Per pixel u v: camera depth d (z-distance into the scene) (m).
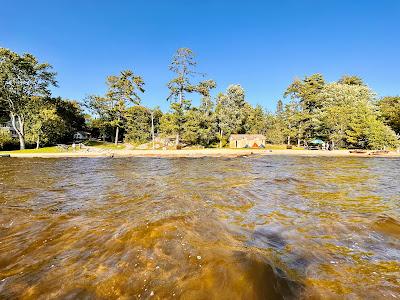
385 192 10.62
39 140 44.81
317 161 27.17
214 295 3.15
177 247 4.30
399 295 3.53
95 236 5.10
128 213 6.75
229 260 3.80
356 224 6.33
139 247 4.40
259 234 5.60
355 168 20.14
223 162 25.20
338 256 4.70
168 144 56.06
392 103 65.06
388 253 4.89
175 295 3.17
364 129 46.50
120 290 3.33
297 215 7.15
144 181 12.54
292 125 62.56
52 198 8.83
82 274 3.73
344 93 57.88
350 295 3.48
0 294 3.32
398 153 41.44
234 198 8.73
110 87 58.56
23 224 5.97
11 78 40.22
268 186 11.34
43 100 45.91
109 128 62.81
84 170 17.81
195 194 9.12
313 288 3.59
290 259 4.46
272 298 3.21
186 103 51.59
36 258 4.30
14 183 12.09
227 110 62.62
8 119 57.00
